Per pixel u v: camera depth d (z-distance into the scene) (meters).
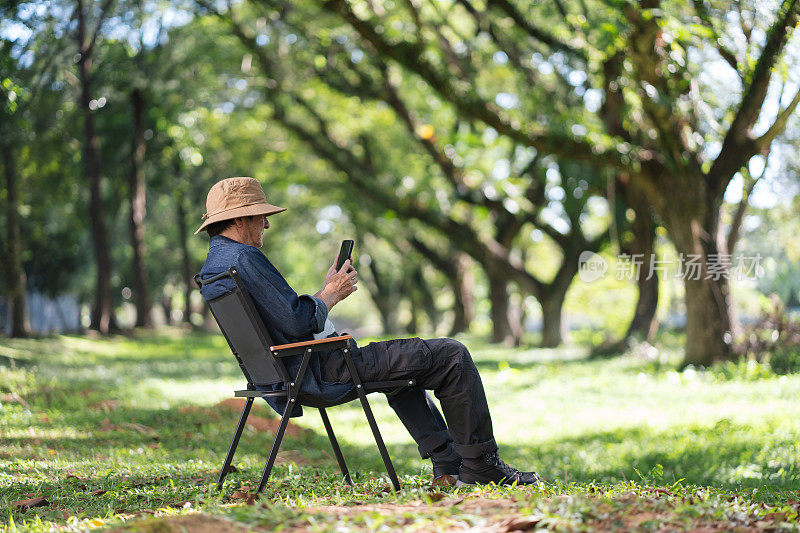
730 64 13.00
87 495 4.79
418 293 51.50
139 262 31.80
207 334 40.41
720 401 10.81
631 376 15.39
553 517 3.14
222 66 25.31
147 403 11.01
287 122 26.77
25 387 11.03
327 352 4.40
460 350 4.45
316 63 22.44
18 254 22.05
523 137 15.31
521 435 9.57
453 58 17.16
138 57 24.80
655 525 3.20
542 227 27.59
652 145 15.43
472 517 3.22
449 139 23.33
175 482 5.15
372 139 28.05
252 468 6.09
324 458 7.76
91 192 27.34
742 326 15.49
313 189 31.05
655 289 21.27
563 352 25.09
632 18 12.64
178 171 34.09
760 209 18.91
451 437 4.85
